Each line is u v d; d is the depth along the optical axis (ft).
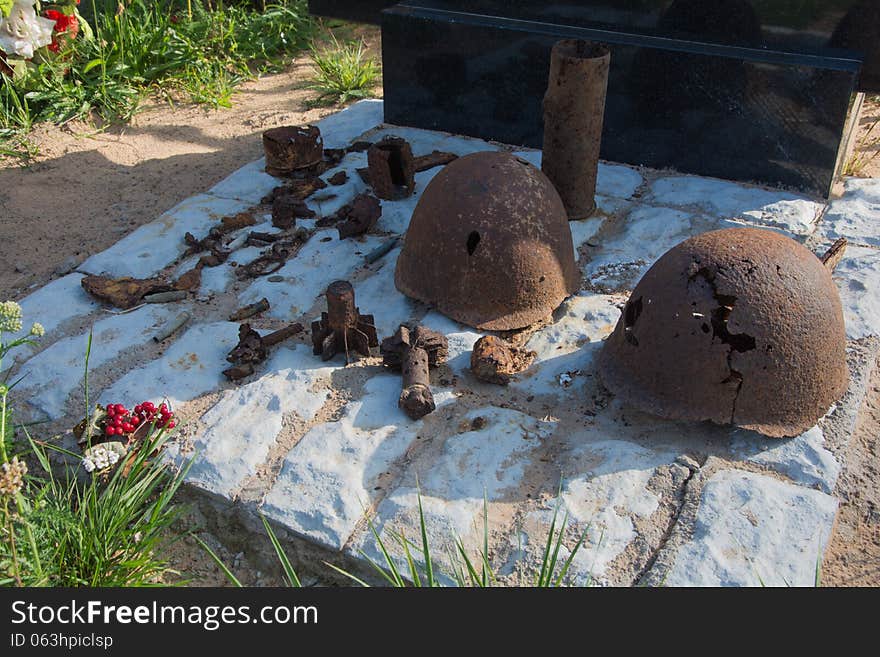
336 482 3.18
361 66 6.93
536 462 3.26
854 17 4.79
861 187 5.18
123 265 4.45
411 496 3.11
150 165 5.63
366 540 2.99
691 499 3.08
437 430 3.42
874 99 6.53
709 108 5.16
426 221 3.93
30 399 3.61
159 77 6.70
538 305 3.92
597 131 4.61
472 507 3.08
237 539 3.16
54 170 5.51
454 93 5.84
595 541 2.95
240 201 5.05
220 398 3.61
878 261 4.35
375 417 3.47
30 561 2.77
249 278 4.39
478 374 3.64
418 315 4.04
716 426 3.39
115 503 2.98
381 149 4.93
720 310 3.18
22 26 5.66
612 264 4.45
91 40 6.40
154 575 3.04
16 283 4.46
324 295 4.24
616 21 5.35
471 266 3.83
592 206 4.88
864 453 3.34
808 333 3.18
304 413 3.51
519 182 3.84
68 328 4.04
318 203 5.00
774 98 4.96
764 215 4.84
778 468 3.21
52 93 6.02
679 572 2.84
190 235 4.64
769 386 3.19
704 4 5.08
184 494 3.26
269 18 7.45
